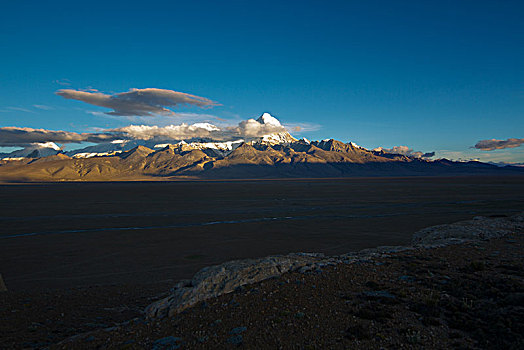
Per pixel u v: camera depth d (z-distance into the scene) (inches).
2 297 731.4
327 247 1585.9
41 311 625.3
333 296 482.6
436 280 536.1
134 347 382.0
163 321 467.5
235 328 398.3
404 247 828.0
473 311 418.9
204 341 375.6
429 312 416.5
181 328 426.0
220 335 387.2
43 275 1147.3
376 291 496.7
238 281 565.3
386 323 388.8
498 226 1064.2
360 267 629.3
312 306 448.5
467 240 868.0
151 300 717.9
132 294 788.0
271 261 649.6
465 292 477.1
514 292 459.2
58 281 1070.4
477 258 674.2
